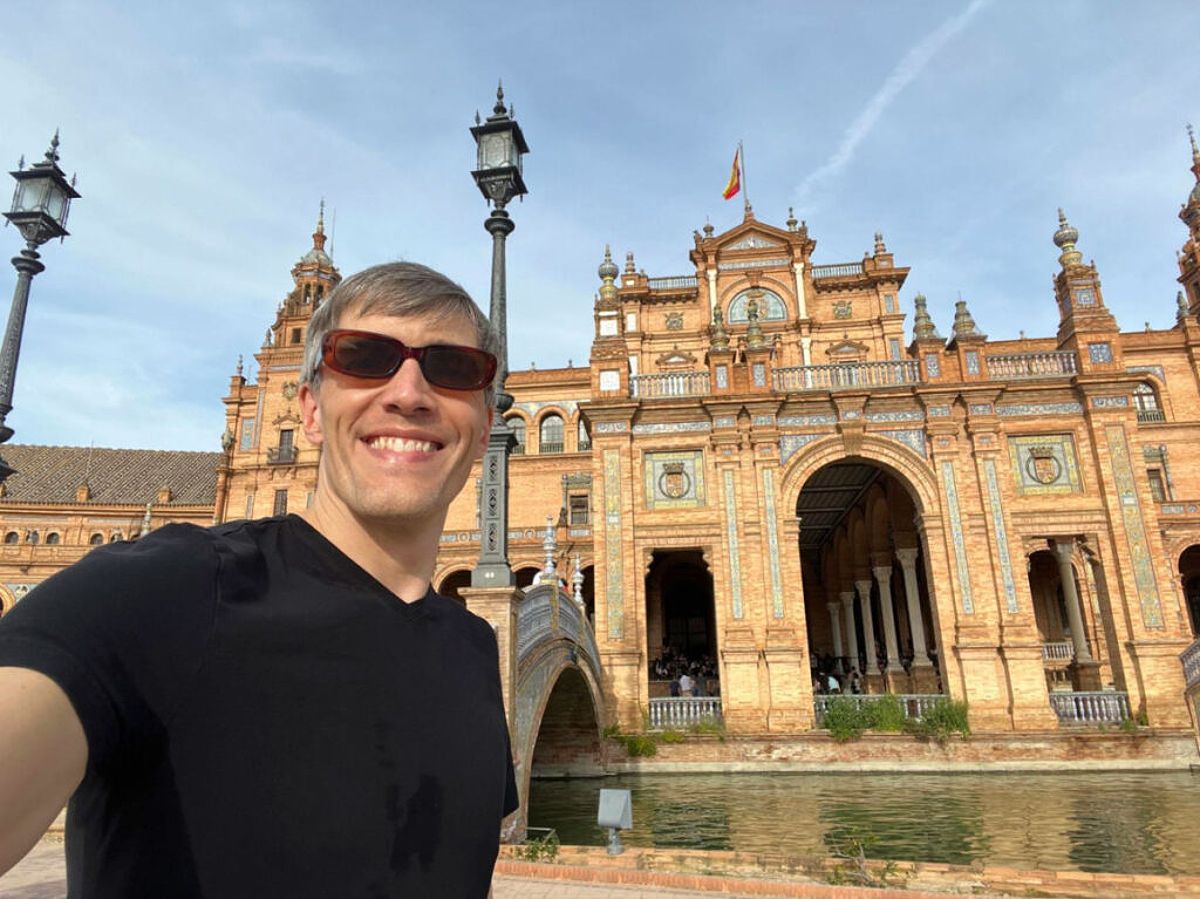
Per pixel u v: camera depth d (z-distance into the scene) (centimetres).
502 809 183
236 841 125
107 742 113
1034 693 2217
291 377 4978
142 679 118
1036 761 2103
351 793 140
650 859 985
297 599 153
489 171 1164
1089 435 2475
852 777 2055
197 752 124
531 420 4672
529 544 4041
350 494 178
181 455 6181
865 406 2562
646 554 2514
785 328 4131
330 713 142
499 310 1150
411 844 147
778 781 2009
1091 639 3531
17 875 862
